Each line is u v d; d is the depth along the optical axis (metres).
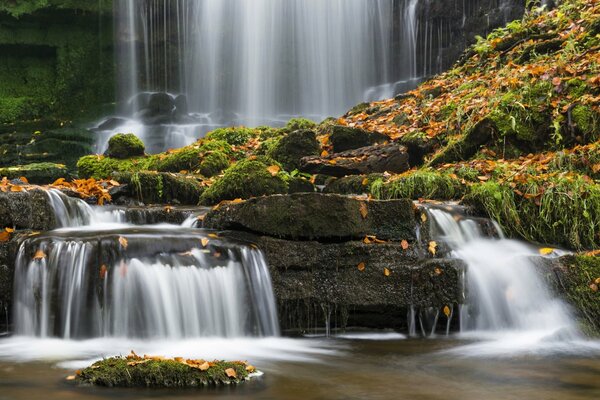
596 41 11.03
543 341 6.60
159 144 17.48
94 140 17.11
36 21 20.16
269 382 5.11
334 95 19.09
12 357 5.71
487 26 17.25
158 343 6.32
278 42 19.42
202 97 20.34
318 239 7.13
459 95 11.73
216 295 6.62
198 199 9.24
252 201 7.11
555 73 10.16
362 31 18.98
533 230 7.93
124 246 6.47
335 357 5.97
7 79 20.19
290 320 7.00
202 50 20.36
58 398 4.59
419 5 18.41
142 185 9.08
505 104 9.94
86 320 6.37
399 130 11.27
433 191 8.61
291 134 10.23
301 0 19.23
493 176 8.81
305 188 8.96
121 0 20.77
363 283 7.03
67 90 20.42
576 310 6.88
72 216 7.66
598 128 9.32
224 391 4.85
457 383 5.17
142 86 20.80
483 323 7.02
